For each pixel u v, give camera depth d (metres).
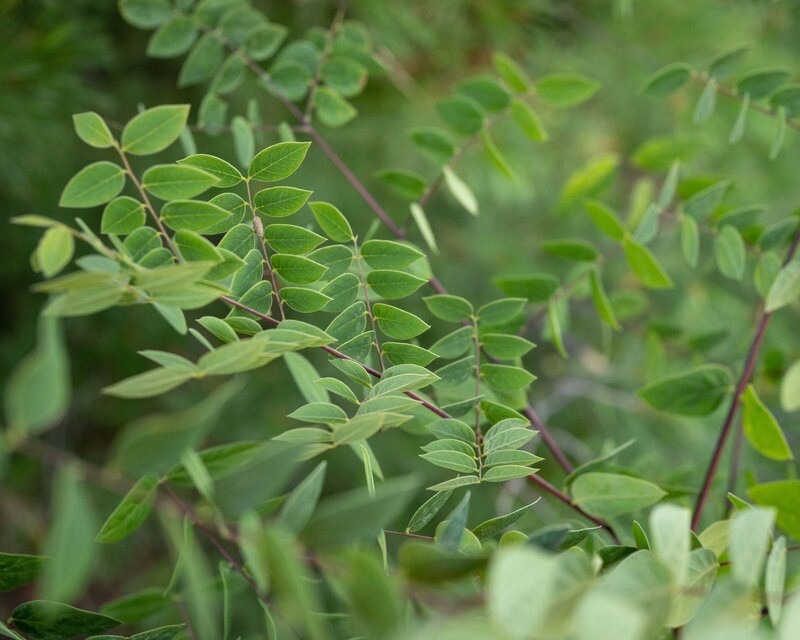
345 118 1.05
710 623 0.70
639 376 1.70
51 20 1.42
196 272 0.72
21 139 1.42
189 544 0.76
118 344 1.83
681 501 0.98
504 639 0.67
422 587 0.71
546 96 1.06
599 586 0.71
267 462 0.72
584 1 1.99
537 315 1.06
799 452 1.25
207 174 0.77
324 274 0.83
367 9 1.59
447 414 0.85
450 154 1.06
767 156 1.89
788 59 1.98
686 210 1.02
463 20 1.80
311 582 0.78
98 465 1.90
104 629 0.82
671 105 1.94
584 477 0.87
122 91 1.64
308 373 0.88
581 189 1.14
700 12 1.99
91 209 1.63
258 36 1.05
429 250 1.82
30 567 0.80
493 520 0.79
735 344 1.52
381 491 0.71
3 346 1.78
